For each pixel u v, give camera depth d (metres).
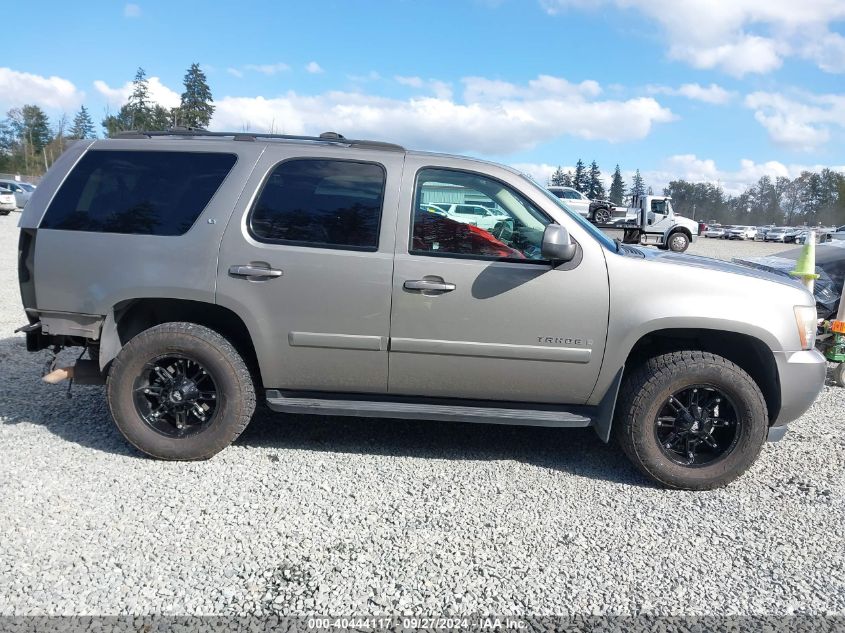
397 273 3.82
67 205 3.99
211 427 3.95
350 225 3.89
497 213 3.92
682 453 3.98
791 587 2.97
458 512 3.54
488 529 3.37
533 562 3.08
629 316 3.81
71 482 3.67
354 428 4.72
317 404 3.98
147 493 3.58
